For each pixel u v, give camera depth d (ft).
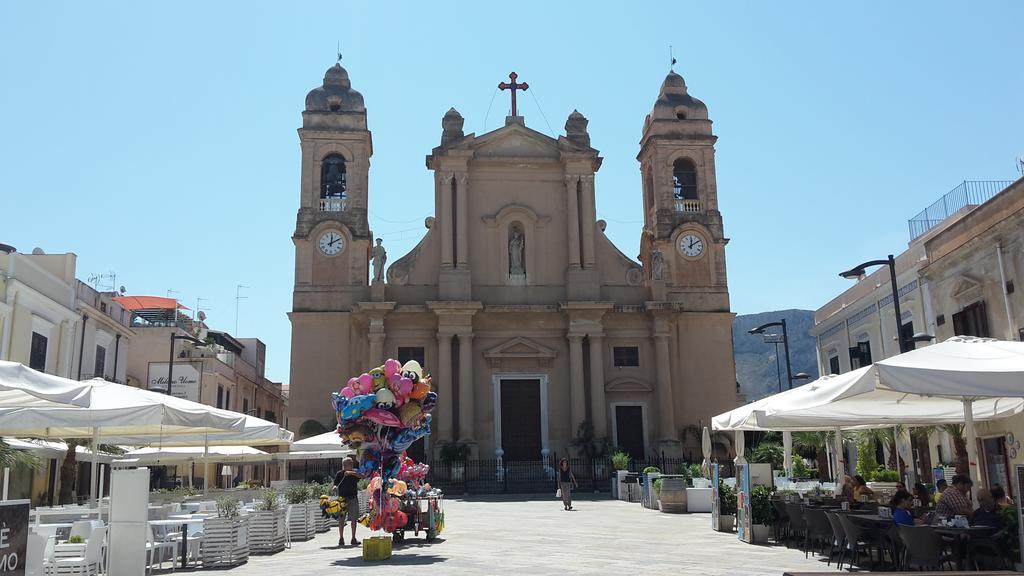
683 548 51.26
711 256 143.84
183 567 44.39
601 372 132.57
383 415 52.90
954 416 52.65
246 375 180.55
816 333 130.21
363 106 145.69
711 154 147.54
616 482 108.68
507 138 143.23
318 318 134.92
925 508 47.55
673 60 154.92
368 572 41.19
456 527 67.41
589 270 137.28
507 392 134.62
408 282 137.39
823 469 107.76
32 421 39.47
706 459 78.43
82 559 37.47
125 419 40.37
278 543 52.24
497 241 139.64
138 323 161.68
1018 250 63.41
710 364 139.95
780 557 46.60
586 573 40.19
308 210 139.33
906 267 94.32
